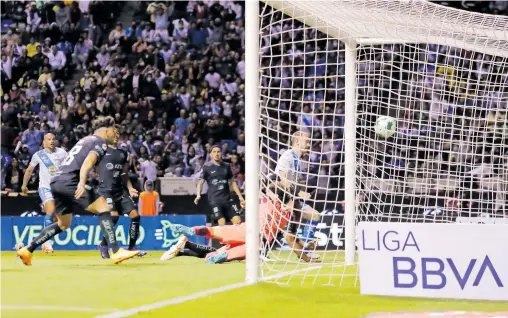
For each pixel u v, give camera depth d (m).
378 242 10.20
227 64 37.41
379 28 13.12
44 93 36.59
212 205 22.88
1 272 14.74
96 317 8.34
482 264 9.71
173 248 16.89
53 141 22.38
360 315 8.52
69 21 39.00
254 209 11.57
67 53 37.97
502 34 12.28
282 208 13.62
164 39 38.41
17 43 38.34
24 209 28.47
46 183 22.30
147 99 36.09
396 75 28.77
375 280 10.20
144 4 39.34
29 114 35.91
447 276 9.84
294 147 15.00
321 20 12.82
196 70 36.78
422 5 11.52
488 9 36.06
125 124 34.62
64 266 16.53
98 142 16.17
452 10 11.61
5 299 10.15
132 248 20.39
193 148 33.66
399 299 9.94
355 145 15.56
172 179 29.52
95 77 36.78
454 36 13.05
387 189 20.00
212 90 36.56
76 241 24.47
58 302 9.79
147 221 24.20
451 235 9.84
